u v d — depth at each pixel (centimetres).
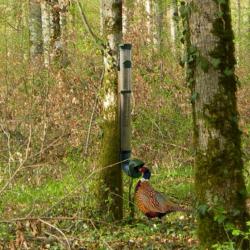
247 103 1998
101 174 1198
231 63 865
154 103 1831
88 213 1185
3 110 1638
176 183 1511
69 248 902
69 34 1984
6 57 1942
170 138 1752
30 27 2298
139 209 1166
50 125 1597
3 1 2353
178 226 1118
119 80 1184
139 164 1134
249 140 1639
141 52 1975
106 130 1198
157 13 2370
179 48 2050
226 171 860
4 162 1439
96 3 2730
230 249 811
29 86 1817
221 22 855
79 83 1767
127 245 1019
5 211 1202
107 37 1195
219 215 849
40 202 1280
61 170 1492
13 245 877
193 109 879
